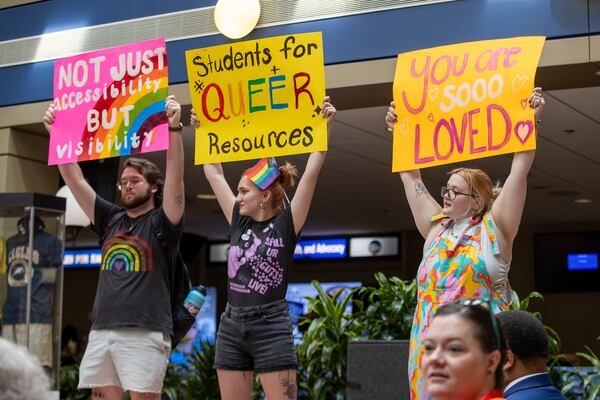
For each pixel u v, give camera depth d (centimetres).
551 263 1819
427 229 493
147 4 845
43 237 671
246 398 502
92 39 872
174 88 820
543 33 669
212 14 810
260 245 497
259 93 541
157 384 517
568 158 1216
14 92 911
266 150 535
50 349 671
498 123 489
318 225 1886
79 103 579
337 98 776
